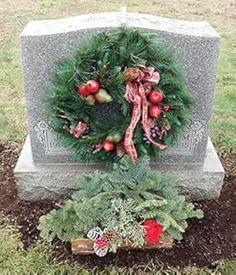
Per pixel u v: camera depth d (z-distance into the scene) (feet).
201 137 5.61
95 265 4.98
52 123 5.33
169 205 4.95
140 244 4.80
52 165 5.72
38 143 5.59
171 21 5.43
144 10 12.90
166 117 5.23
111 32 4.98
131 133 5.14
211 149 6.12
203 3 13.70
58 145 5.59
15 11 12.73
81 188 5.28
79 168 5.70
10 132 7.32
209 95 5.40
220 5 13.56
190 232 5.37
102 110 5.32
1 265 5.00
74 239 4.92
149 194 5.03
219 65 9.88
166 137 5.37
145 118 5.11
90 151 5.43
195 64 5.23
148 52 4.97
